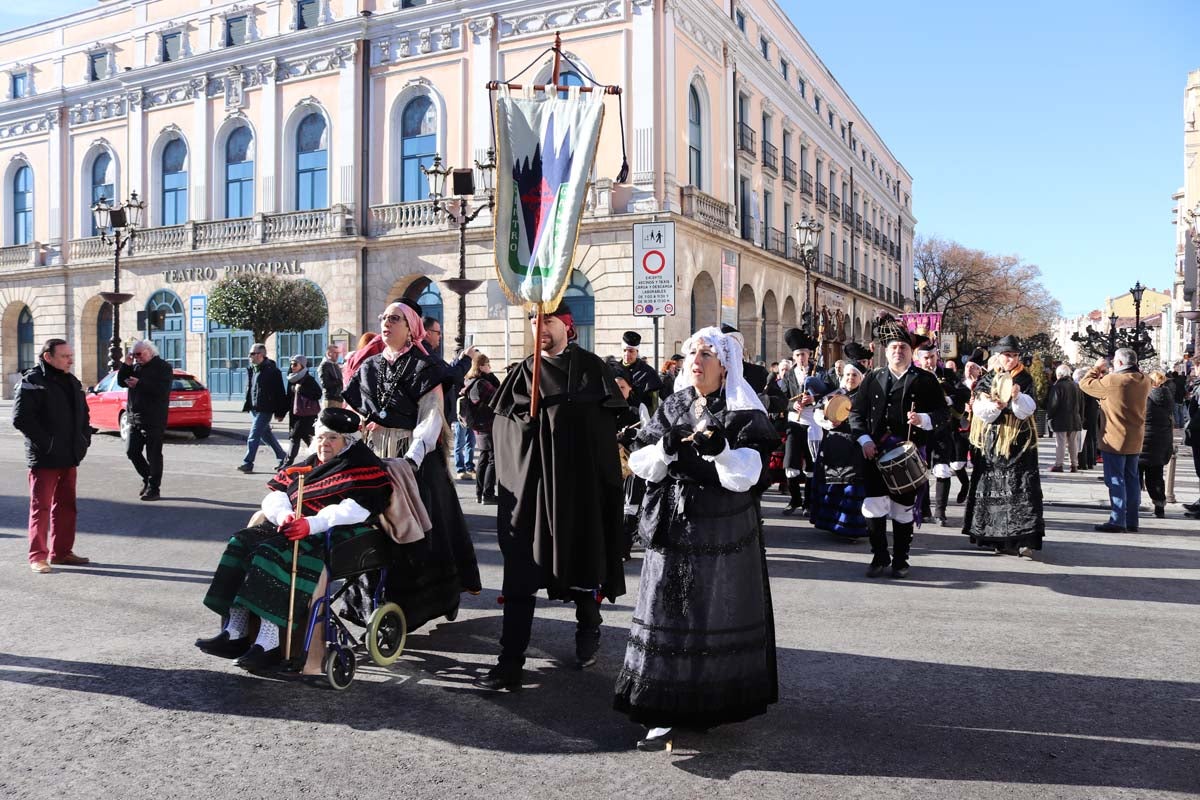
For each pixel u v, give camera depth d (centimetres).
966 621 565
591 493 446
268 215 2891
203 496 1087
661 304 1274
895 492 671
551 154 467
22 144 3569
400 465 464
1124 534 902
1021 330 6456
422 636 529
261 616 413
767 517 1020
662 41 2352
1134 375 902
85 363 3372
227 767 341
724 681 349
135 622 549
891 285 5509
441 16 2616
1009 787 329
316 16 2861
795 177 3512
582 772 340
